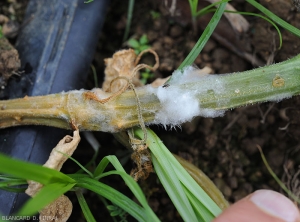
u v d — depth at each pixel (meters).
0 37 0.13
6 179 0.11
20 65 0.13
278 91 0.11
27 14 0.14
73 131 0.12
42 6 0.14
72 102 0.11
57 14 0.14
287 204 0.10
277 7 0.14
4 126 0.12
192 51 0.12
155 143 0.11
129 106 0.11
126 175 0.09
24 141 0.12
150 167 0.12
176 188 0.11
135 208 0.10
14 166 0.08
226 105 0.11
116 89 0.13
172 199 0.11
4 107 0.12
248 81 0.11
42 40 0.13
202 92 0.11
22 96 0.13
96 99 0.11
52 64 0.13
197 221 0.10
